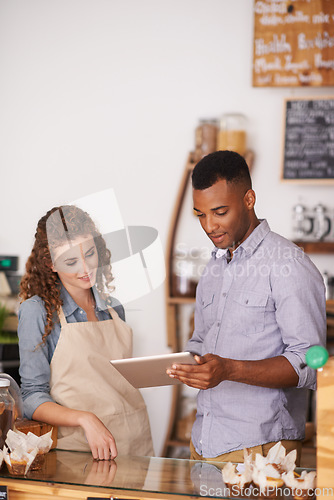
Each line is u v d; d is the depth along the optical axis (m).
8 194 4.00
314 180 3.55
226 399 1.81
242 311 1.82
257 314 1.80
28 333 1.80
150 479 1.48
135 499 1.41
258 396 1.79
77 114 3.94
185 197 3.80
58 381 1.82
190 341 2.06
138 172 3.89
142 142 3.88
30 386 1.79
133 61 3.88
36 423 1.70
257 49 3.59
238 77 3.76
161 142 3.86
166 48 3.84
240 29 3.75
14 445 1.52
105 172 3.92
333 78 3.52
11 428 1.58
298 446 1.85
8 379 1.66
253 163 3.71
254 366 1.63
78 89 3.93
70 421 1.69
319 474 1.36
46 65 3.96
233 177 1.81
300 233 3.62
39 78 3.97
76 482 1.46
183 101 3.83
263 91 3.74
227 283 1.87
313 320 1.72
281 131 3.72
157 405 3.76
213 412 1.84
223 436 1.81
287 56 3.56
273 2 3.57
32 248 1.86
